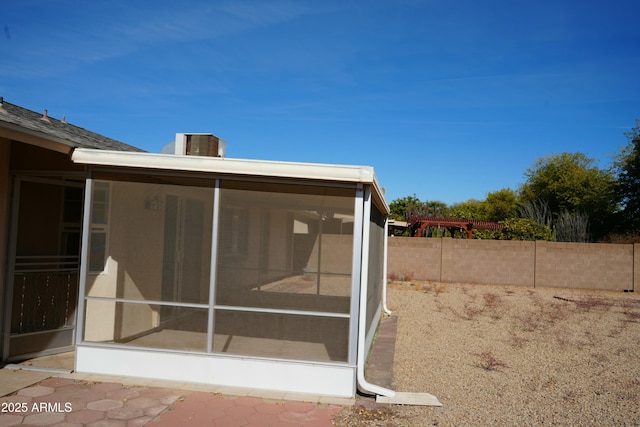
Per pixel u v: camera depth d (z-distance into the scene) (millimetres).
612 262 18094
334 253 5652
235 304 5758
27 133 5172
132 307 6027
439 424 4766
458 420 4883
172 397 5191
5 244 6117
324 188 5711
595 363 7219
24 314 6359
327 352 5637
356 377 5547
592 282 18156
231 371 5617
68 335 6762
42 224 6594
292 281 5707
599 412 5148
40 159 6301
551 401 5492
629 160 27828
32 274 6418
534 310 12578
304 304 5664
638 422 4871
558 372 6715
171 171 5820
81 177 6602
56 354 6609
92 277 6230
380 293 10938
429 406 5258
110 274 6184
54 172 6328
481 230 22172
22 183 6387
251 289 5770
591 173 33625
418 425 4727
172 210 6000
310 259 5680
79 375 5754
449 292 16047
